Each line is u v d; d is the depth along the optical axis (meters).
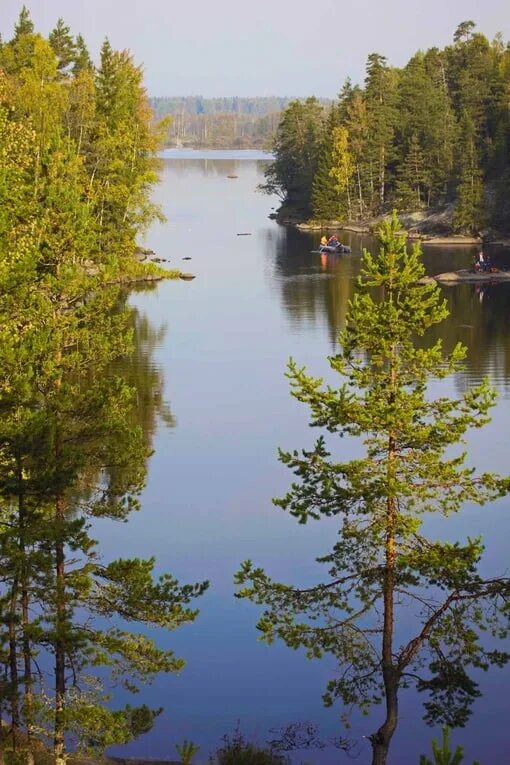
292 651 25.73
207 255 103.56
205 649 25.72
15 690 17.38
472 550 19.38
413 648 19.66
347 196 138.25
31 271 22.45
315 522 34.06
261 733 22.11
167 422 44.97
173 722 22.55
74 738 21.20
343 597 28.20
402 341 20.14
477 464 38.34
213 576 29.59
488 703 23.03
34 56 75.00
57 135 28.47
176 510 34.81
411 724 22.47
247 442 42.28
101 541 32.03
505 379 51.78
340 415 19.83
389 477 19.19
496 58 154.38
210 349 60.28
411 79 147.62
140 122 83.69
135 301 77.38
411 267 20.05
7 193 28.69
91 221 25.02
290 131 155.00
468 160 120.25
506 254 107.25
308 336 64.19
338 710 23.11
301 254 105.38
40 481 18.00
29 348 20.20
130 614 18.91
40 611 23.03
